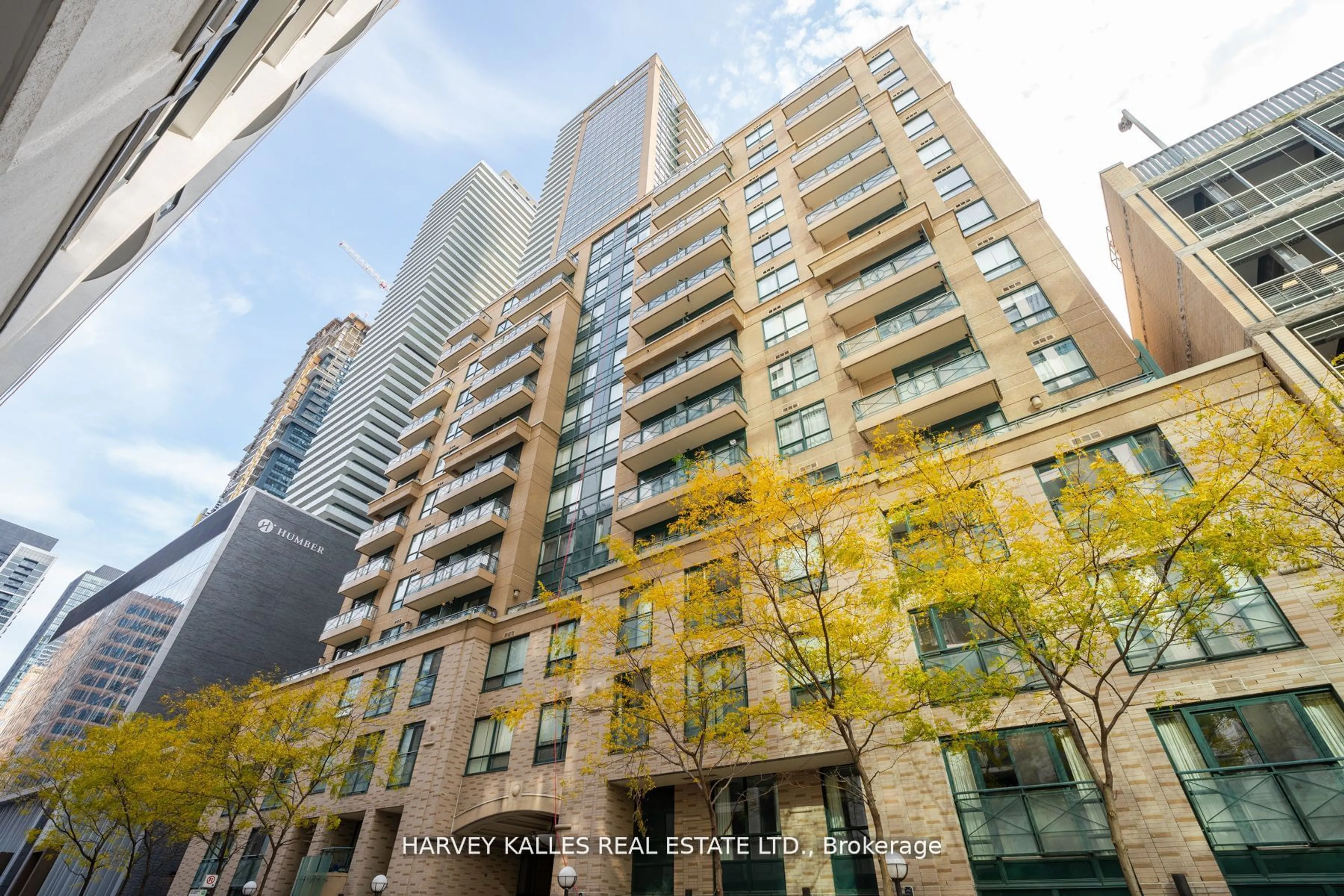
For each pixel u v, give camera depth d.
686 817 18.92
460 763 23.66
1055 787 13.48
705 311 33.06
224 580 53.94
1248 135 20.92
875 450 21.31
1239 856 11.59
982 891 13.27
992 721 14.69
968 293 23.50
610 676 20.91
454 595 31.08
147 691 46.88
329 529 63.41
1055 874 12.85
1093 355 19.92
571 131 98.06
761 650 17.70
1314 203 18.30
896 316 24.69
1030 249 23.39
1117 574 11.36
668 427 28.41
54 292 5.23
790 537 15.20
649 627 20.97
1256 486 11.62
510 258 126.94
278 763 23.12
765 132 40.84
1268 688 12.49
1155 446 15.71
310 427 138.75
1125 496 11.67
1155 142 25.73
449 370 48.97
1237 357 15.56
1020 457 17.16
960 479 16.50
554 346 39.50
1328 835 11.08
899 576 13.66
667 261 38.28
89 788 25.16
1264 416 12.12
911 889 13.80
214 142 8.03
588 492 31.42
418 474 43.41
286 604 57.16
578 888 18.27
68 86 2.56
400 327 107.56
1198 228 20.33
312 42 10.52
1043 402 19.75
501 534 32.12
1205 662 13.28
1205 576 10.52
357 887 23.28
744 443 25.81
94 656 61.53
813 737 16.41
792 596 15.64
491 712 24.34
